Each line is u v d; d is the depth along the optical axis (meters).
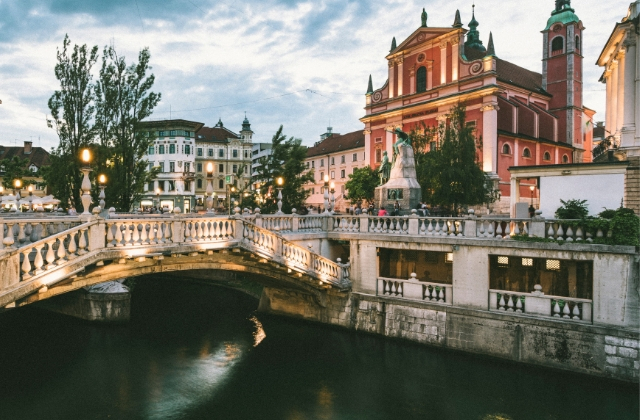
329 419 13.19
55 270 10.66
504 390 14.59
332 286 19.92
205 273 32.25
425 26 49.62
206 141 77.31
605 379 14.23
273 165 30.23
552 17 55.34
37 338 20.02
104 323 21.92
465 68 45.53
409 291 18.97
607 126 29.16
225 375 16.33
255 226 15.91
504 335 16.22
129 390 14.92
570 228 15.24
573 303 15.52
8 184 50.12
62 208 26.98
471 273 17.17
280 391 15.05
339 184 71.06
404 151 24.20
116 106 27.78
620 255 14.07
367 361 17.36
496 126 42.53
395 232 19.31
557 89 54.47
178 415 13.36
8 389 14.88
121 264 13.07
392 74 53.12
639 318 13.80
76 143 27.23
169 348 19.02
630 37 21.03
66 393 14.62
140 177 28.95
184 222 13.68
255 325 22.52
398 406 13.94
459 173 27.42
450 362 16.84
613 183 19.41
